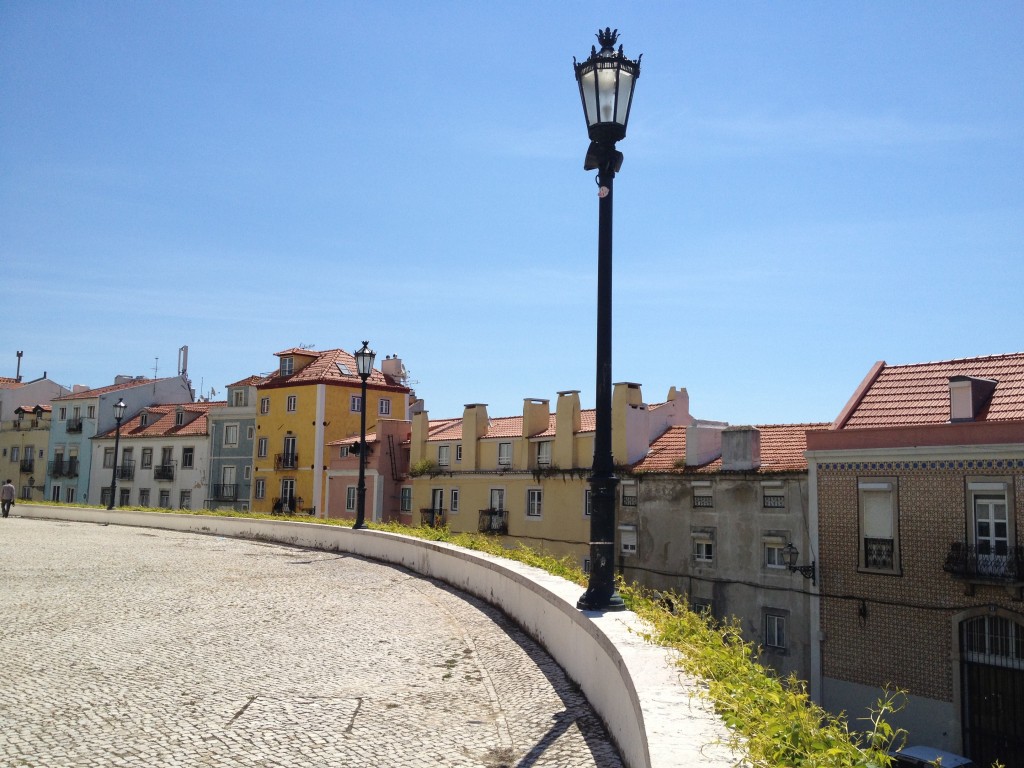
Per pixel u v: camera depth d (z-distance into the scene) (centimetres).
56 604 1321
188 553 2255
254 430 6525
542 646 956
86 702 744
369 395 6366
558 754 596
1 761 584
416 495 5178
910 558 2588
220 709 729
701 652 574
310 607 1314
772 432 3575
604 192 824
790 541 3056
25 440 7969
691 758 366
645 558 3650
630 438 3925
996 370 2742
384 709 735
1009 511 2383
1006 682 2352
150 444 7088
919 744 2505
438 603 1356
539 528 4400
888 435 2677
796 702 464
